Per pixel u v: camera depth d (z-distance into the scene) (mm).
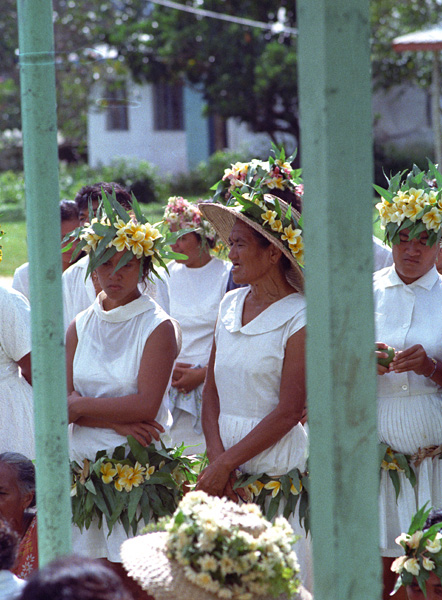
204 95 35938
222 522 3553
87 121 39438
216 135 40250
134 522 5145
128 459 5152
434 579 4387
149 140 40094
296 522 5031
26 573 5094
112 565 5188
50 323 3850
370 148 2930
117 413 5078
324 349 2904
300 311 5020
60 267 3889
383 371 5301
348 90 2863
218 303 7586
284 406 4938
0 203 31688
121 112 39562
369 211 2928
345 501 2914
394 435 5480
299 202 5418
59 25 34750
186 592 3486
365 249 2918
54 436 3852
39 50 3832
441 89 22750
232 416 5148
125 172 34562
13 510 5020
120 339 5270
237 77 33406
